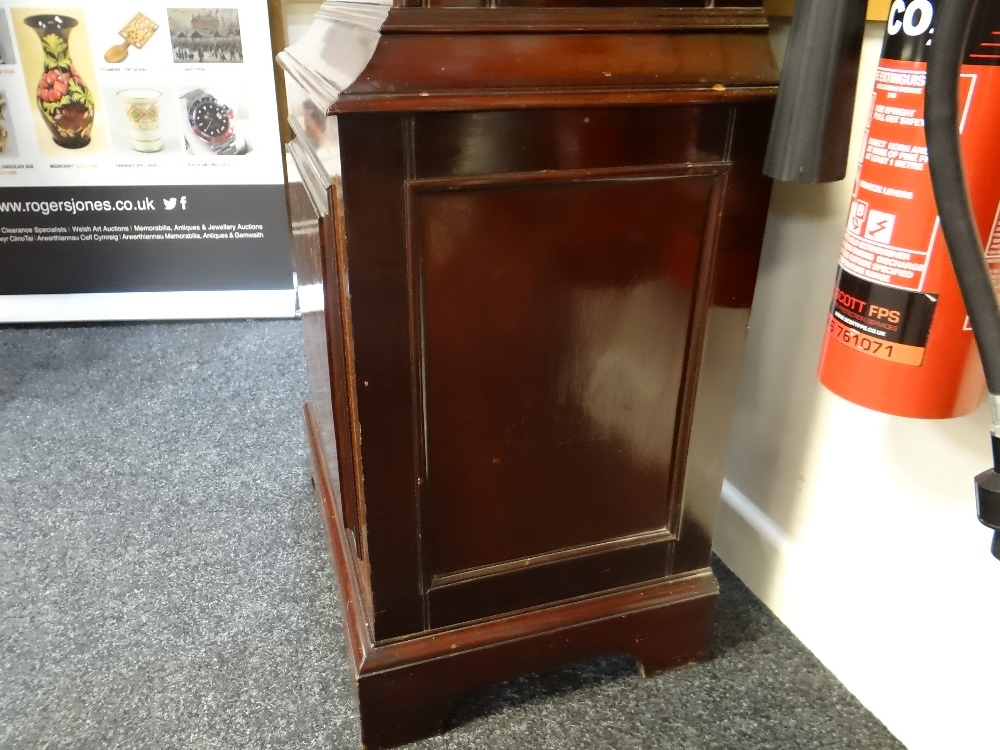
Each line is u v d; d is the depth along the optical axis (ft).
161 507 3.94
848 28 1.85
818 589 3.02
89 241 5.78
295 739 2.71
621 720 2.81
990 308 1.48
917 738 2.68
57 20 5.21
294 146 3.12
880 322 1.97
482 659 2.68
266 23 5.35
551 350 2.35
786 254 2.95
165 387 5.12
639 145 2.14
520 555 2.67
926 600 2.59
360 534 2.57
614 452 2.61
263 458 4.36
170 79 5.42
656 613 2.86
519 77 1.96
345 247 2.01
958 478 2.41
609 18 2.05
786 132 1.97
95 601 3.32
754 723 2.80
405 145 1.94
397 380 2.22
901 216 1.86
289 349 5.66
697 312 2.45
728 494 3.50
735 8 2.17
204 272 5.98
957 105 1.41
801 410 3.01
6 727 2.74
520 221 2.14
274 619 3.24
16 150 5.48
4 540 3.68
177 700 2.86
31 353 5.54
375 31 1.94
